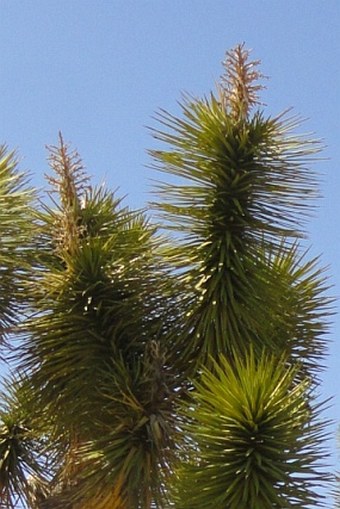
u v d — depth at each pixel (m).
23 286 10.67
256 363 10.30
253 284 10.59
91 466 9.95
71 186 11.10
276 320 10.77
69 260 10.84
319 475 8.80
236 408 8.98
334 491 9.10
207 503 8.77
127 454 9.94
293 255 11.16
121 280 10.81
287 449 8.86
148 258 10.87
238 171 10.88
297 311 11.17
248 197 10.86
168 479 9.71
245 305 10.48
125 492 9.89
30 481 11.30
